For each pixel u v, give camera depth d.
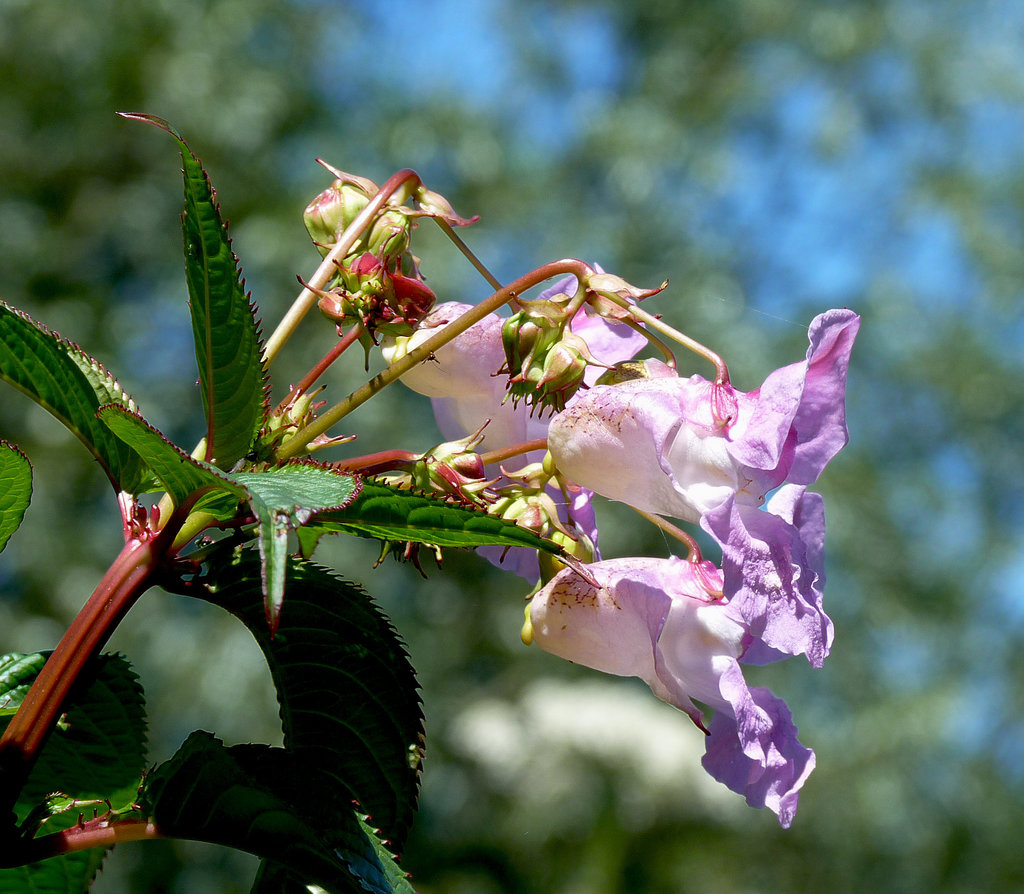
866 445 7.41
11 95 6.08
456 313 0.92
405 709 0.77
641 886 5.87
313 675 0.77
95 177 6.22
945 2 8.01
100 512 5.53
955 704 6.72
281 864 0.68
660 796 5.67
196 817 0.67
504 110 7.37
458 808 6.27
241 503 0.68
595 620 0.81
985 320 7.92
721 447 0.75
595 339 0.90
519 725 5.99
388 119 6.61
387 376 0.77
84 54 6.01
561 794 5.76
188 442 5.68
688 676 0.80
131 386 5.57
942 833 6.99
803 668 6.73
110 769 0.82
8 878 0.79
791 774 0.76
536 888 6.08
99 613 0.67
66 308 5.69
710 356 0.77
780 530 0.73
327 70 6.77
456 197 6.74
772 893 6.57
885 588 6.91
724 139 7.58
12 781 0.63
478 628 6.45
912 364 7.63
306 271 5.71
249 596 0.74
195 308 0.66
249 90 6.11
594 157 7.18
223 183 6.15
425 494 0.63
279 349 0.83
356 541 5.46
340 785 0.76
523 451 0.83
